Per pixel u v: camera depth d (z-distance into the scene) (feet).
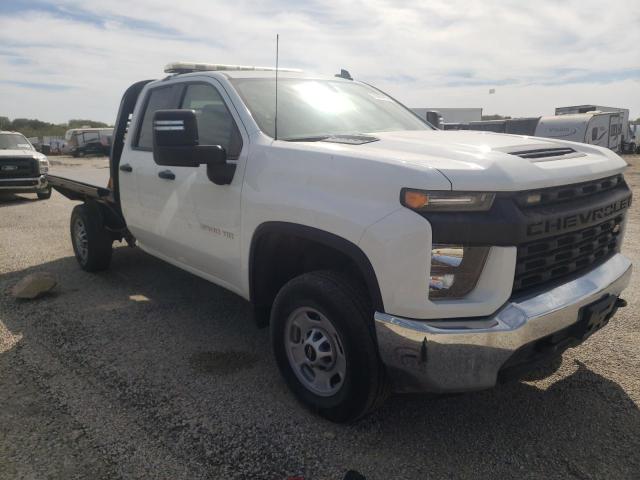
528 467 8.62
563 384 11.12
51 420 10.03
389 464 8.73
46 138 141.38
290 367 10.37
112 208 18.08
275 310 10.28
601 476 8.38
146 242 16.16
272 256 11.11
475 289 8.12
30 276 17.20
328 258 10.28
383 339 8.33
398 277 8.06
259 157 10.69
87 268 19.51
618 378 11.32
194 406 10.51
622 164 10.43
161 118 10.31
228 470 8.63
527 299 8.36
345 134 11.73
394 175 8.23
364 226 8.36
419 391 8.54
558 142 10.82
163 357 12.70
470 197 7.83
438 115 16.06
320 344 9.68
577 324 9.00
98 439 9.43
